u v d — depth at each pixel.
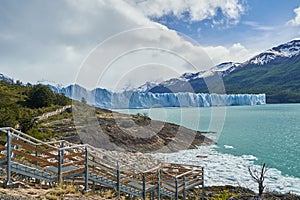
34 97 35.75
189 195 14.41
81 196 7.72
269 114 84.94
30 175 7.98
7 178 7.47
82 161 8.87
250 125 59.50
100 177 9.14
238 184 18.00
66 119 29.97
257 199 14.30
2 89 40.50
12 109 27.25
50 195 6.98
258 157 28.02
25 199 6.30
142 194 10.05
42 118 29.83
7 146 7.57
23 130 23.69
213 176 19.91
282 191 17.09
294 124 60.56
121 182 9.57
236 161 25.28
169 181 11.54
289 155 29.47
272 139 41.25
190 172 12.35
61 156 8.48
